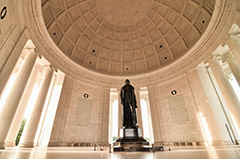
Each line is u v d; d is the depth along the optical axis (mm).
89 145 20188
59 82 21125
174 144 19266
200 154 4922
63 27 22281
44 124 18500
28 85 17297
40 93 17688
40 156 4590
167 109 22219
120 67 28953
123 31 28188
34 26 15289
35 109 16688
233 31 14484
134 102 11727
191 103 19781
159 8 24422
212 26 16344
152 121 22578
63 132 18562
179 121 20266
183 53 22312
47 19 18969
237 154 4422
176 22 23484
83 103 22594
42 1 17109
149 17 25969
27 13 13562
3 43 10797
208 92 18453
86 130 21141
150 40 27391
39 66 19188
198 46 19328
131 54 29141
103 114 23656
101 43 28078
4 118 12094
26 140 14844
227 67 21469
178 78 22625
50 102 19875
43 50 17969
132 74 27125
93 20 25766
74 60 23141
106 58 28766
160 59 26688
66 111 19938
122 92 12102
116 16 26297
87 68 24641
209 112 17234
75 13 23359
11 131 13938
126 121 10844
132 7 25000
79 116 21266
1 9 9156
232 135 15922
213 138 16094
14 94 13500
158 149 7996
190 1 20344
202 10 18906
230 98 14906
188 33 22406
